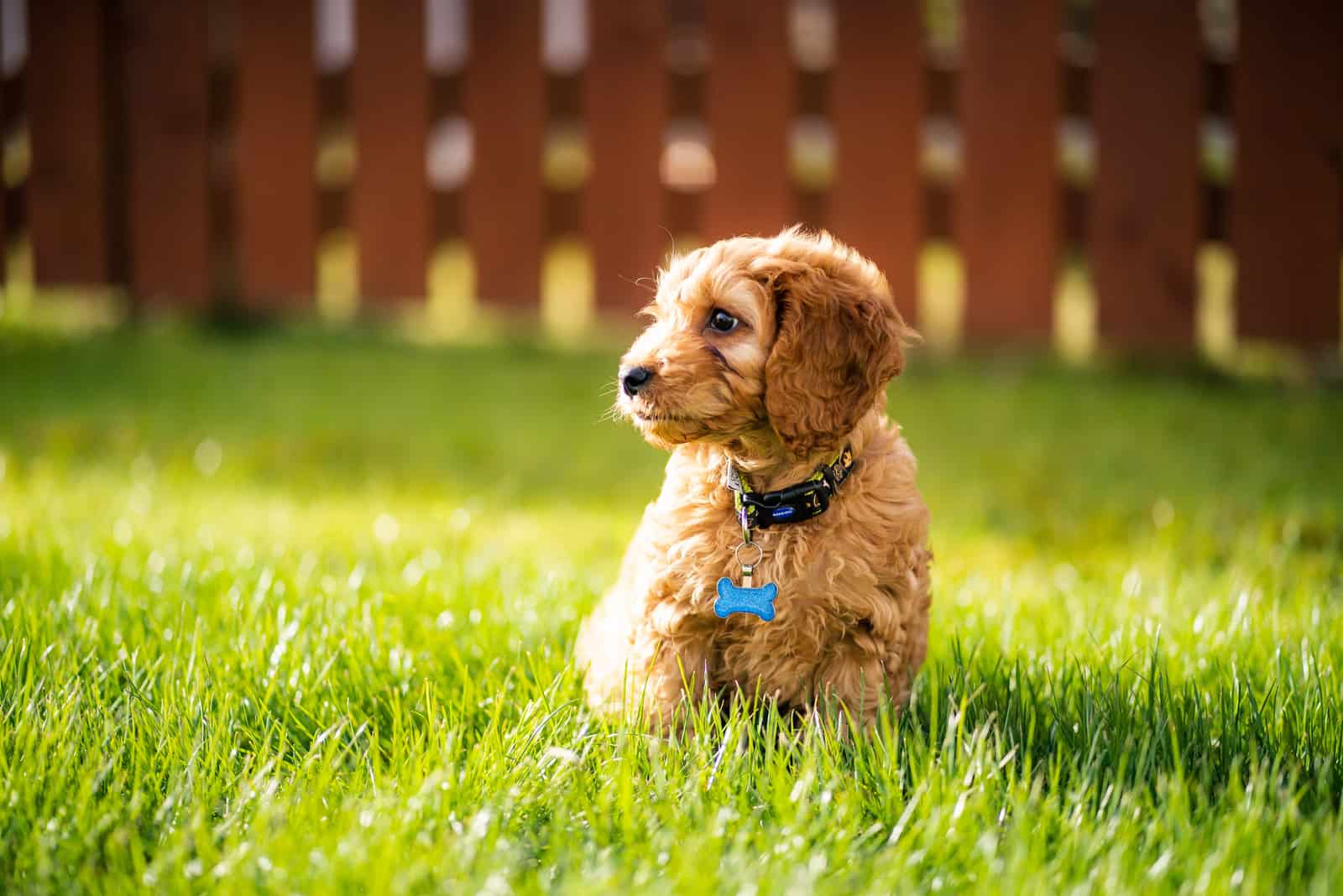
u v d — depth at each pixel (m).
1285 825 2.67
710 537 3.33
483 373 8.99
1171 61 8.30
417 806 2.65
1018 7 8.34
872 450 3.39
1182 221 8.45
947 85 8.57
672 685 3.33
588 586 4.57
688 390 3.25
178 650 3.57
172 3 8.95
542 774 2.93
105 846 2.61
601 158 8.82
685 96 8.77
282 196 9.09
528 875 2.52
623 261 8.93
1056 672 3.61
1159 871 2.49
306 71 8.91
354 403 8.27
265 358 9.05
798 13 15.65
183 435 7.48
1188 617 4.03
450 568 4.57
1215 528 6.03
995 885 2.42
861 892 2.41
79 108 9.09
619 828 2.74
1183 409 8.17
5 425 7.46
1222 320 11.51
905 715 3.36
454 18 15.51
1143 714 3.16
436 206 9.09
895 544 3.32
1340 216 8.27
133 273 9.29
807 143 13.00
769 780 2.91
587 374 9.05
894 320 3.46
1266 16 8.16
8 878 2.49
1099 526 6.17
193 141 9.10
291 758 3.14
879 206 8.62
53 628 3.63
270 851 2.53
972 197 8.58
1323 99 8.17
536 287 9.01
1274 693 3.27
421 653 3.65
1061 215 8.67
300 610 3.84
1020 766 3.07
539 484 6.92
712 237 8.74
